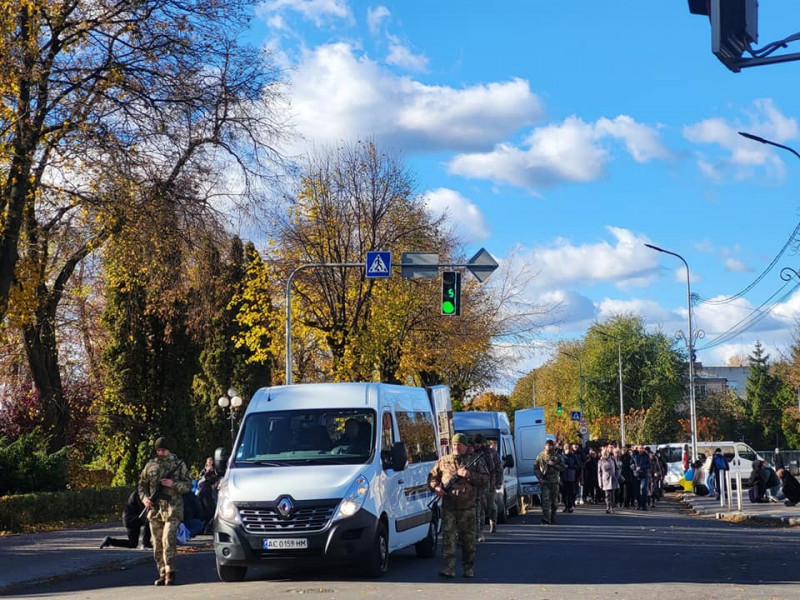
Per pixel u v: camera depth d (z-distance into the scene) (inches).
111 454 1771.7
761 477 1456.7
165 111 1027.9
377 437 575.2
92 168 1019.3
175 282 1209.4
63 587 570.3
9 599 502.6
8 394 1481.3
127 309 1761.8
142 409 1772.9
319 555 521.7
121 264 1183.6
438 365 1637.6
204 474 926.4
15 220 982.4
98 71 988.6
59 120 973.2
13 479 1059.3
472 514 547.5
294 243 1521.9
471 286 1875.0
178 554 773.9
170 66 1028.5
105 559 693.3
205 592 503.5
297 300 1502.2
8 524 954.7
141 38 1007.6
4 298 995.9
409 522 613.9
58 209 1081.4
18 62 924.6
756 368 4232.3
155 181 1056.8
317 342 1594.5
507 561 639.8
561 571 577.3
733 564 613.3
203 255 1173.1
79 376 1749.5
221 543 532.1
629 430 3575.3
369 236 1529.3
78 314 1715.1
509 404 3376.0
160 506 564.4
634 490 1435.8
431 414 740.0
